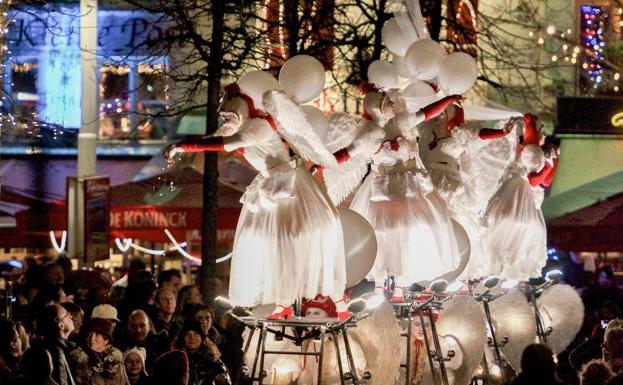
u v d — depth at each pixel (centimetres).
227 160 3111
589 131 3262
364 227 1631
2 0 2084
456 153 1836
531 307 2145
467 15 3167
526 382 1516
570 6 3603
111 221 2902
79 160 3088
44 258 2831
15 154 3644
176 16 2705
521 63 3350
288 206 1564
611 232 2988
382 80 1759
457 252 1759
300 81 1598
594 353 2088
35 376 1455
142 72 3145
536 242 1927
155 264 3544
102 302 2141
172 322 2056
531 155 1914
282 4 2708
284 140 1568
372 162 1750
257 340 1775
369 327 1708
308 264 1565
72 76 3728
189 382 1833
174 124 3791
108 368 1705
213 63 2561
